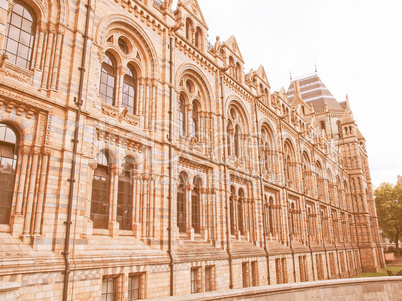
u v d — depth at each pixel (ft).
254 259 95.76
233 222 96.58
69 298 46.60
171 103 74.64
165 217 66.95
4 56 45.88
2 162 45.80
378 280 56.65
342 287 52.49
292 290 46.06
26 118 48.34
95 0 60.70
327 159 200.95
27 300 41.96
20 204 45.93
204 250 76.84
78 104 53.31
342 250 187.11
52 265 45.09
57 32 53.93
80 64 55.57
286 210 126.11
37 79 50.72
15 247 43.16
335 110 267.39
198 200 83.76
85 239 51.62
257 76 125.59
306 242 140.56
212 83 94.38
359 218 241.35
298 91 242.37
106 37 64.39
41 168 48.16
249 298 40.70
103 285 53.62
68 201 49.42
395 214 313.32
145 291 58.85
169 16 79.51
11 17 50.08
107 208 59.06
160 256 63.21
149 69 72.64
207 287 76.33
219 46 102.53
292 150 148.77
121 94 65.57
